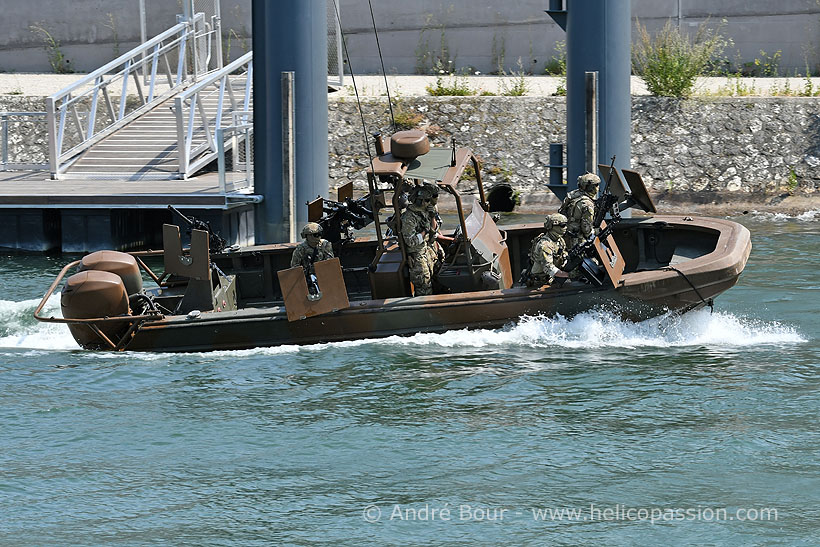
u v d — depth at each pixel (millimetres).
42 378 43625
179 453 36031
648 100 99625
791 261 67438
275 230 74938
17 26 128625
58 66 128250
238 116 92125
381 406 40062
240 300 53938
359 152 100250
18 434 37688
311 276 46375
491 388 41750
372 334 46938
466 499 32281
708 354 46281
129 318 45688
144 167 89625
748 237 50656
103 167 90000
